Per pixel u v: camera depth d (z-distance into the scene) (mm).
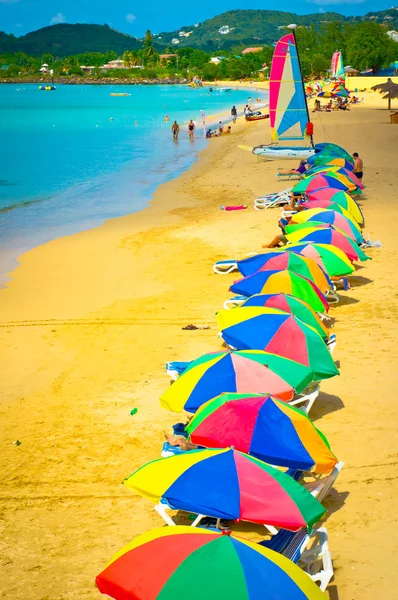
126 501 8992
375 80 102562
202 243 22281
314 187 24078
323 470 8203
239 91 159625
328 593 7051
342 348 13578
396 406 11227
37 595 7262
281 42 33250
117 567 5492
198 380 9828
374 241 21156
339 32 151875
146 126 74500
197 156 46875
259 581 5227
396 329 14422
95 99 146125
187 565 5348
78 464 9891
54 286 18656
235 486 6922
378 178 32281
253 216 25781
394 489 8938
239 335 11469
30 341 14758
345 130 52625
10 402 12023
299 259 15086
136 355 13812
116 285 18453
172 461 7355
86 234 24719
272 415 8539
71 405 11812
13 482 9484
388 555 7641
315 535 7539
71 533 8352
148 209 29219
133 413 11344
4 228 26172
